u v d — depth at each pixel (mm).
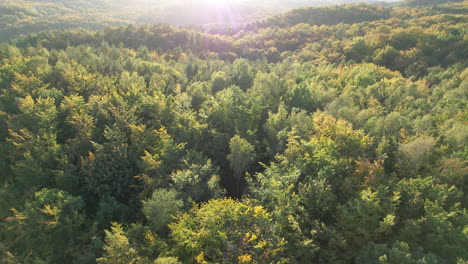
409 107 62719
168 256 32625
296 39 165375
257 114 61531
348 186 37188
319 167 40562
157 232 37906
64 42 138250
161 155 48781
